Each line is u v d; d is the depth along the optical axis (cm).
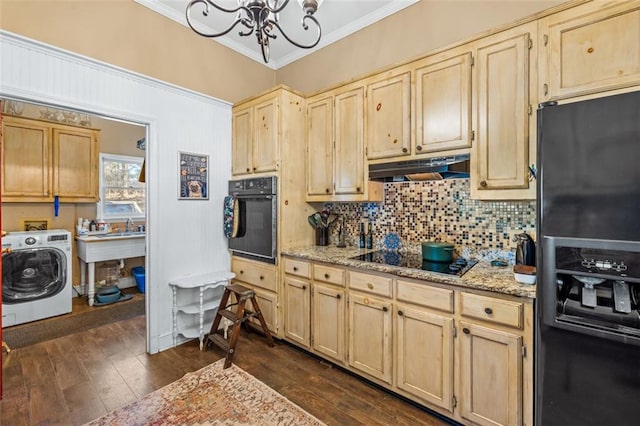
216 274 288
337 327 224
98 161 412
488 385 154
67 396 193
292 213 276
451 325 166
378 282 199
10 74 181
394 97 221
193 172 280
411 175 230
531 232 195
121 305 372
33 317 317
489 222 211
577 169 117
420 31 248
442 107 196
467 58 185
